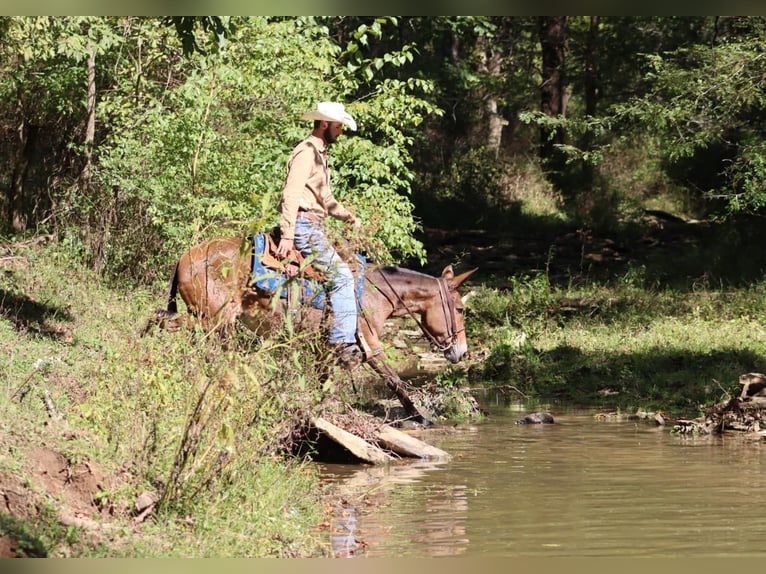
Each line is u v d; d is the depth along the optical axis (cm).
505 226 3541
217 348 821
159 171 1574
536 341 1950
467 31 3519
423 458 1062
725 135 2809
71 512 673
